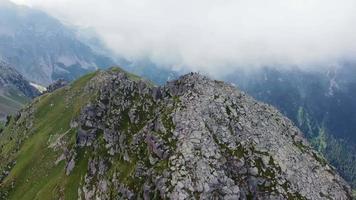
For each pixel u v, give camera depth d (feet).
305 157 339.57
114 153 399.03
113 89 519.19
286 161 322.96
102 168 396.37
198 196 280.10
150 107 409.28
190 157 301.63
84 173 440.45
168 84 408.05
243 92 383.24
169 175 294.05
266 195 297.12
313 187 313.12
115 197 335.26
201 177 289.12
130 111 419.13
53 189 473.26
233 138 326.44
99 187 378.12
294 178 312.71
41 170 571.28
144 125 388.16
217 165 299.17
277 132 351.67
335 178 333.21
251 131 338.13
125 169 350.84
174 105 359.05
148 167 322.75
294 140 356.38
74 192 426.10
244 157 314.76
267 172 309.83
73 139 554.87
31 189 542.16
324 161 348.59
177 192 281.74
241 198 288.51
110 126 437.58
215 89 368.48
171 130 332.60
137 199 309.42
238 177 301.43
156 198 290.15
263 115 364.79
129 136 391.65
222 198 284.20
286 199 296.51
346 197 320.50
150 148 334.65
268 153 323.78
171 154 311.47
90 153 469.57
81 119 511.40
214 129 328.70
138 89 454.40
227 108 351.46
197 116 335.67
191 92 364.17
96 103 517.14
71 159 480.23
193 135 318.45
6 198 568.00
